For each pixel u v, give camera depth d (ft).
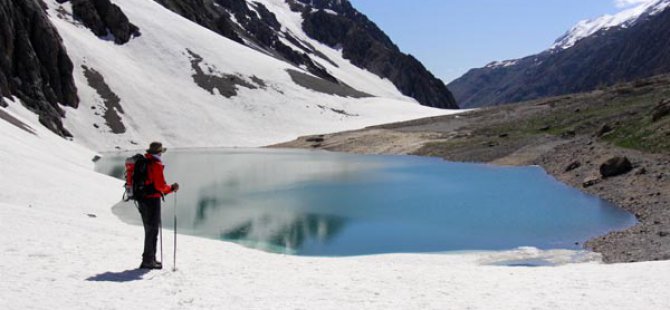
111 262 44.47
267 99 368.27
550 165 172.96
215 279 41.47
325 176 170.71
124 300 32.89
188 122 316.81
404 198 127.54
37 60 254.88
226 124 327.47
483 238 87.10
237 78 382.22
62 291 33.68
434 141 263.29
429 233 91.45
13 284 34.09
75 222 69.00
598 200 117.19
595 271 49.37
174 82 352.49
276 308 33.24
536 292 39.93
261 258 58.13
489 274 48.96
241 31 654.53
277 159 230.68
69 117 273.95
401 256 74.95
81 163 177.17
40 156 126.31
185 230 93.71
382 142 280.51
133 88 323.37
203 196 132.05
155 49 380.58
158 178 42.60
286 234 91.30
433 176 166.50
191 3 567.59
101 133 278.05
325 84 435.53
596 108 241.35
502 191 134.31
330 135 316.81
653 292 38.78
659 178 113.70
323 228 96.12
